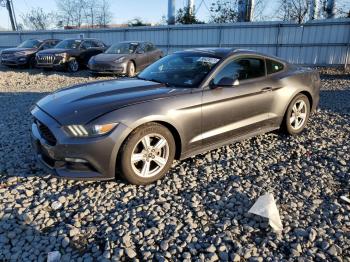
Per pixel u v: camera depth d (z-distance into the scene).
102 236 2.85
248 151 4.69
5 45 26.50
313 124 6.07
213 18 29.36
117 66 12.97
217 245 2.75
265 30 17.03
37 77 12.79
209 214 3.17
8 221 3.03
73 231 2.89
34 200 3.38
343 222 3.06
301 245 2.75
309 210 3.24
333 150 4.73
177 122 3.72
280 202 3.37
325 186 3.71
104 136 3.26
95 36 22.58
